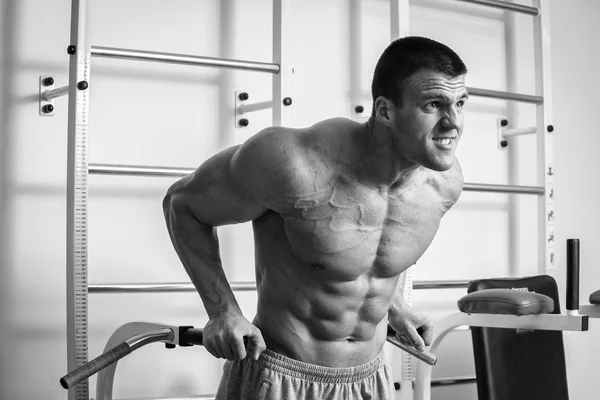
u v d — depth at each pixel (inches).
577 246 84.3
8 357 100.6
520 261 140.1
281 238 64.4
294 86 120.6
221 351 62.4
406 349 76.0
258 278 67.2
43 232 102.9
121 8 108.3
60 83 104.4
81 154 95.0
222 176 63.1
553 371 105.3
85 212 95.1
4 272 100.5
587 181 148.9
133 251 108.3
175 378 111.3
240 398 66.1
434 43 58.6
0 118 100.6
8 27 101.5
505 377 100.1
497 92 129.0
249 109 114.0
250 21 117.3
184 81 112.1
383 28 129.0
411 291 120.0
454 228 133.9
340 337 65.1
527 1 143.3
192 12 113.2
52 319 103.3
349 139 61.8
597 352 149.3
